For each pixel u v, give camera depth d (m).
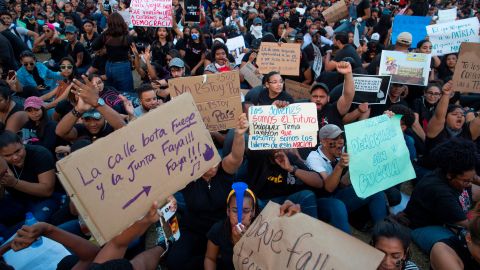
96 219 1.84
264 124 3.44
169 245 3.10
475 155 2.99
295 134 3.46
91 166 1.86
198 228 3.26
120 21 6.54
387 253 2.15
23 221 3.32
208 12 16.17
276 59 6.34
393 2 16.75
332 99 5.32
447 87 4.34
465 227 2.96
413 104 5.49
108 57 6.79
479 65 4.99
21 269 2.66
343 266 1.85
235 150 2.98
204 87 4.05
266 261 2.08
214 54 6.52
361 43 9.28
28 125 4.45
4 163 3.15
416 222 3.40
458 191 3.16
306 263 1.94
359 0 14.99
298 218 2.11
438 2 18.98
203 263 3.08
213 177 3.14
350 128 3.27
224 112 4.13
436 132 4.49
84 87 3.23
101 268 1.80
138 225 2.09
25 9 13.13
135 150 2.03
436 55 7.23
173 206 2.73
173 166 2.18
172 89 4.04
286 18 14.77
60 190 3.82
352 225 3.94
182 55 8.16
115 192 1.92
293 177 3.55
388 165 3.39
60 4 14.98
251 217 2.67
